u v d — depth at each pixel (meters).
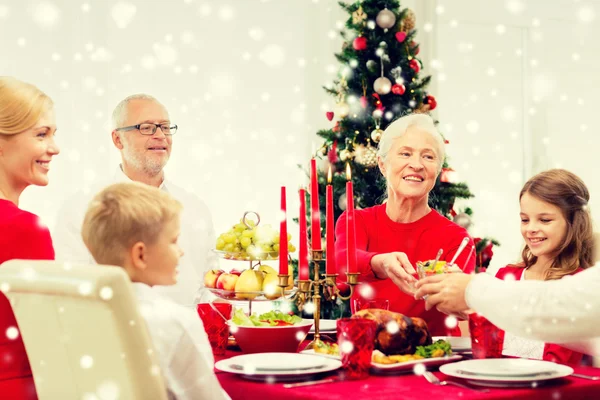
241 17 5.01
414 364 1.50
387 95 4.15
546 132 5.77
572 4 5.81
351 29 4.27
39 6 4.36
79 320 1.26
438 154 2.31
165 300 1.47
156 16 4.71
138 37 4.66
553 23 5.82
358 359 1.43
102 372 1.27
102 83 4.50
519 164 5.73
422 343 1.60
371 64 4.05
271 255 1.93
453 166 5.51
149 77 4.69
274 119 5.11
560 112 5.83
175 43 4.78
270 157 5.08
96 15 4.52
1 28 4.29
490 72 5.02
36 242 1.60
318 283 1.78
